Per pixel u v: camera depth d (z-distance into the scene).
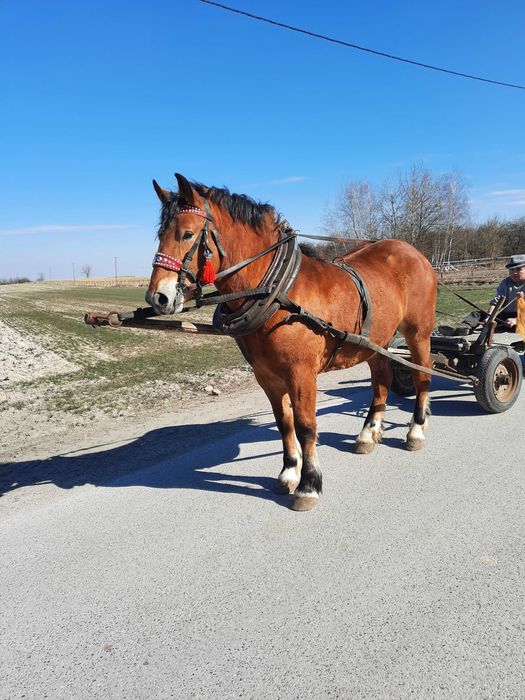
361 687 2.24
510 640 2.47
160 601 2.91
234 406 7.17
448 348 6.01
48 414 7.23
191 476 4.66
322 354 3.87
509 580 2.93
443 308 19.12
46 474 4.90
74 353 12.45
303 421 3.80
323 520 3.72
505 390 6.02
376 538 3.44
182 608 2.84
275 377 3.88
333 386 8.06
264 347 3.67
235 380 9.23
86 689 2.33
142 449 5.47
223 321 3.63
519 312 6.34
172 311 3.30
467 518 3.64
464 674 2.28
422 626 2.59
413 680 2.26
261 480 4.50
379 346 4.46
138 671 2.42
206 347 13.47
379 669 2.33
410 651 2.43
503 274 29.28
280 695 2.23
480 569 3.04
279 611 2.77
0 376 9.83
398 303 4.64
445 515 3.70
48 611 2.89
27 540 3.66
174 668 2.42
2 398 8.20
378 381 5.00
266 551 3.36
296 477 4.26
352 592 2.89
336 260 4.55
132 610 2.85
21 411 7.43
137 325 3.77
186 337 15.27
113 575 3.19
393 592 2.87
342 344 3.98
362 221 43.69
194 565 3.25
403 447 5.09
